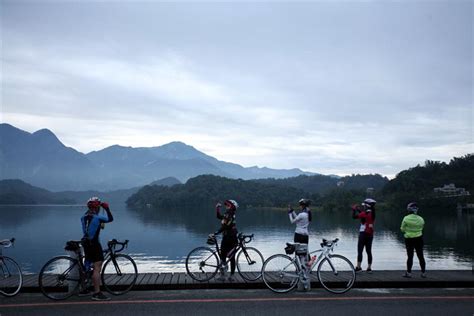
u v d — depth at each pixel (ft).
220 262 31.71
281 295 28.32
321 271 30.42
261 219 460.14
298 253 29.73
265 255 165.48
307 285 29.55
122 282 29.30
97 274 26.81
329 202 578.25
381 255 169.17
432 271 35.73
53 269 27.37
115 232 330.34
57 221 486.79
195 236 297.12
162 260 175.42
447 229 296.51
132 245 239.71
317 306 25.40
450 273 34.73
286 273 29.68
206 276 31.48
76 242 27.91
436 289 30.63
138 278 31.71
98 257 26.91
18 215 620.49
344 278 30.25
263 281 30.45
